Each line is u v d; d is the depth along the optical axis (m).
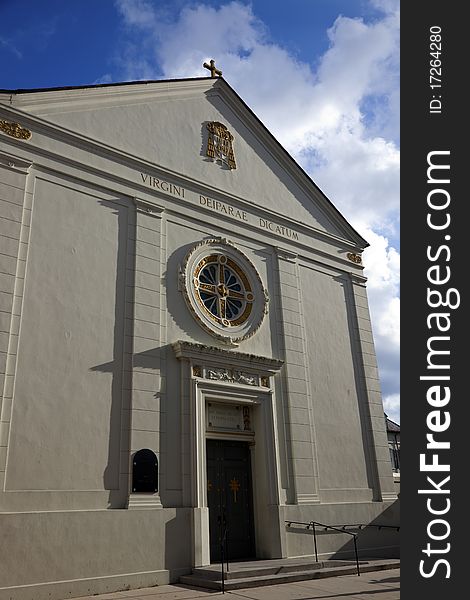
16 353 10.75
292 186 18.77
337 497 15.42
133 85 15.08
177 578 11.37
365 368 18.03
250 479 14.25
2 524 9.60
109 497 11.12
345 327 18.23
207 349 13.55
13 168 11.93
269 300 16.12
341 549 14.80
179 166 15.44
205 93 17.17
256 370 14.77
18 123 12.38
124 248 13.28
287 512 14.02
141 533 11.18
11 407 10.38
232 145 17.28
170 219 14.53
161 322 13.28
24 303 11.18
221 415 14.02
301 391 15.78
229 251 15.65
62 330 11.55
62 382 11.21
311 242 18.36
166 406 12.61
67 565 10.07
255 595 9.89
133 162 14.26
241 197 16.73
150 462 11.79
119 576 10.59
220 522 12.98
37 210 12.03
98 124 13.96
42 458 10.49
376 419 17.56
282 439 14.83
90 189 13.16
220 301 14.93
